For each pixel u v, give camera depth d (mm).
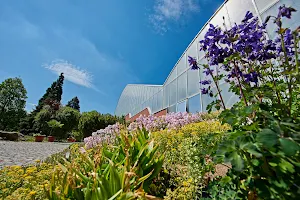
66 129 22078
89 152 3348
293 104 1363
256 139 800
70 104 47594
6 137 15039
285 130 819
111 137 5348
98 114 14422
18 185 2174
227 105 5500
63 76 39750
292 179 792
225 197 1158
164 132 4230
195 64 1740
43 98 35844
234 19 6336
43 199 1491
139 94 21375
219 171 2029
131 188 1405
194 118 5477
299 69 1170
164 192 1822
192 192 1497
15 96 25484
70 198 1287
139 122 5848
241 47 1398
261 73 1492
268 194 813
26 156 5762
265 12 4738
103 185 1264
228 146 886
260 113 995
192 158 1826
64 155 4719
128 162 1439
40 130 22047
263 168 895
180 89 10211
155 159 1841
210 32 1517
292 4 3992
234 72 1485
